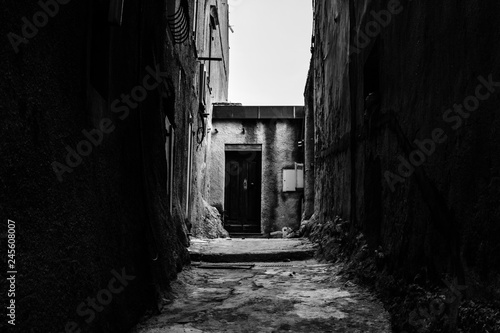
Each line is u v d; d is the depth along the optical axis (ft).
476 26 7.01
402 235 10.96
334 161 22.36
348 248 17.58
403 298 10.28
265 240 27.99
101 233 8.49
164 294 12.52
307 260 21.58
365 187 15.29
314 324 10.39
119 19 7.91
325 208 25.07
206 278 16.72
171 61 17.26
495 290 6.28
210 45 37.50
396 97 11.74
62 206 6.69
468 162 7.26
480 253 6.79
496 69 6.37
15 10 5.32
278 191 41.01
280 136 41.63
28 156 5.61
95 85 8.49
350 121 18.06
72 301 6.98
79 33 7.43
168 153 17.60
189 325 10.33
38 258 5.86
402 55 11.18
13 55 5.25
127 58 10.48
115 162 9.50
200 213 33.30
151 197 12.19
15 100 5.29
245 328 10.11
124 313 9.45
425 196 9.30
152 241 11.79
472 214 7.09
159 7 13.97
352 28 17.89
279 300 12.82
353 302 12.37
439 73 8.60
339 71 21.18
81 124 7.50
